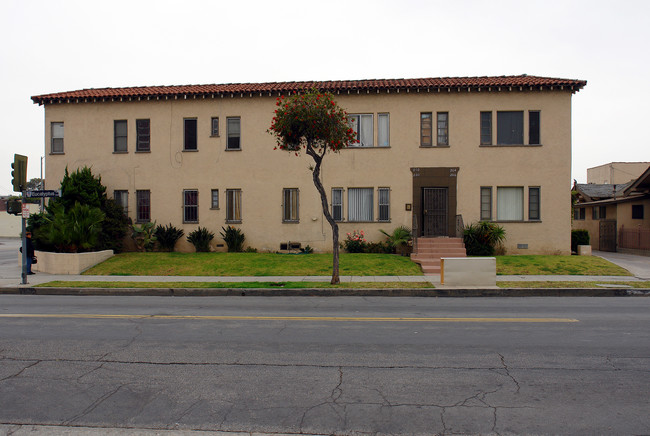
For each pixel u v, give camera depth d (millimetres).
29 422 4652
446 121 20906
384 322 9234
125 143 22203
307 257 19312
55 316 9961
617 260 20062
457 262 13992
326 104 13609
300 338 7891
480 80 21000
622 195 26016
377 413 4828
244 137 21547
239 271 17000
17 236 53219
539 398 5203
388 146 20906
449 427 4516
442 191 20922
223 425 4578
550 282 14453
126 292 13875
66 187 20125
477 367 6270
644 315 9922
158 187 21891
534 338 7820
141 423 4621
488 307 11141
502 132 20703
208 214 21688
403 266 17344
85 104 22266
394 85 20484
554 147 20375
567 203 20312
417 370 6156
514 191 20703
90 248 19094
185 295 13703
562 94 20391
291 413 4836
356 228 21031
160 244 21406
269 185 21422
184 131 21922
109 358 6723
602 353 6902
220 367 6301
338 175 21156
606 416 4742
